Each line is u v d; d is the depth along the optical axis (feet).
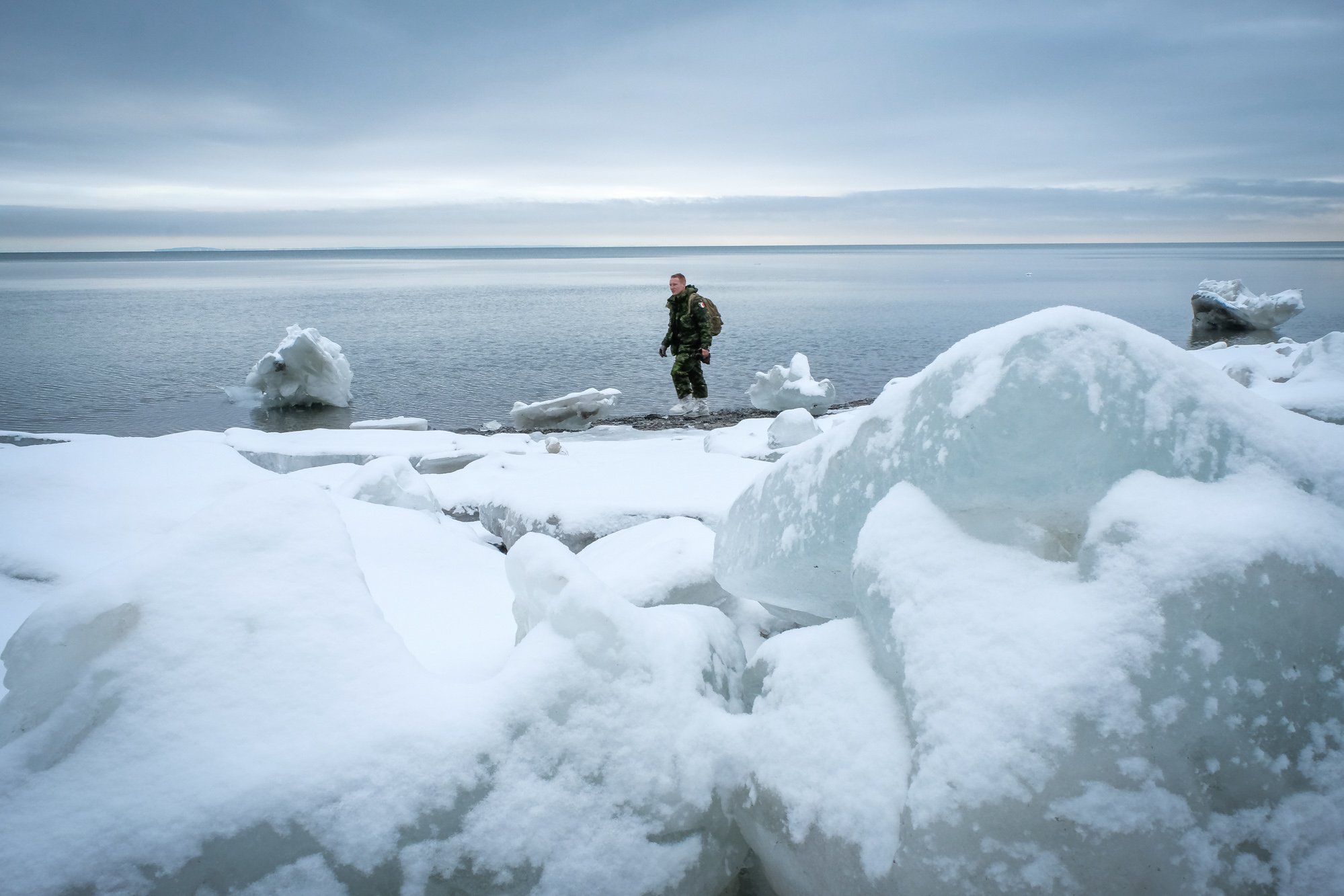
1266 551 4.55
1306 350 20.71
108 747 4.76
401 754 4.95
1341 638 4.56
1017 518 5.40
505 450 27.43
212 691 5.02
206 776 4.69
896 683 5.32
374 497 15.58
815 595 7.08
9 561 9.90
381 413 47.91
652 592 8.87
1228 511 4.80
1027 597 4.94
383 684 5.32
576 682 5.53
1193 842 4.21
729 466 17.92
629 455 21.79
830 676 5.69
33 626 4.89
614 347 76.89
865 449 6.26
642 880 5.19
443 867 4.78
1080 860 4.24
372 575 11.01
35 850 4.33
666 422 39.63
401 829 4.76
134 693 4.94
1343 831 4.24
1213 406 5.27
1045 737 4.39
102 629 5.09
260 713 5.00
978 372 5.40
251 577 5.54
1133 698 4.41
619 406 47.91
